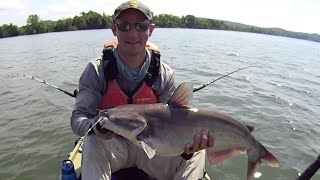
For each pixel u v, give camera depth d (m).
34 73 4.16
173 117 0.92
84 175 0.99
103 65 1.09
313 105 2.94
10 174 1.66
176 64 4.91
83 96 1.06
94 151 1.01
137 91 1.11
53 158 1.81
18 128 2.19
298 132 2.18
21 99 2.84
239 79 3.90
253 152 0.98
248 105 2.73
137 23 1.04
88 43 8.77
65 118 2.35
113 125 0.87
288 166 1.73
